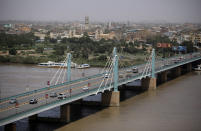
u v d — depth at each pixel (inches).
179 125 3777.1
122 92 5561.0
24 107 3408.0
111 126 3700.8
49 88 4352.9
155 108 4471.0
